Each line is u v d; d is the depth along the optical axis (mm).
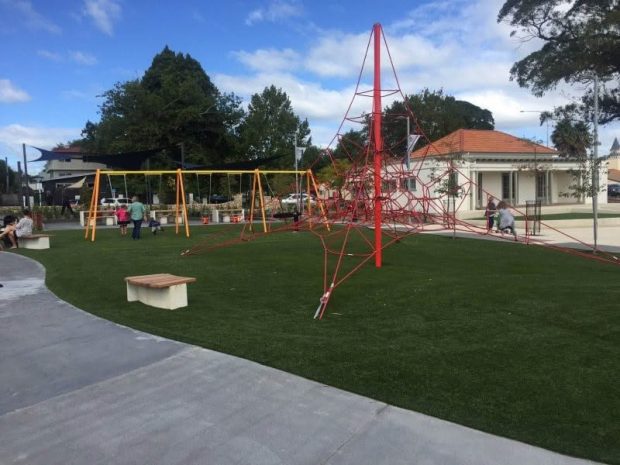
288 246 16266
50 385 4672
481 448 3453
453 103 62375
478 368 4859
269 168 53250
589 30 16594
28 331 6363
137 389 4527
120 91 44031
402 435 3639
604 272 10805
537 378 4590
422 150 35281
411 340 5770
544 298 7641
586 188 15516
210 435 3701
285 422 3869
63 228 26484
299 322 6637
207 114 45031
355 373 4766
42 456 3465
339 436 3650
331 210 16406
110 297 8289
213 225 28250
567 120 18781
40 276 10547
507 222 18375
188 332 6152
